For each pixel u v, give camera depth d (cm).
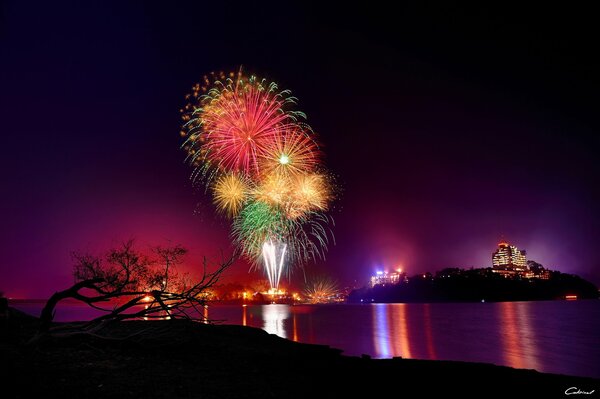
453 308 18838
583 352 4231
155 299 1598
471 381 1545
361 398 1202
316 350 2345
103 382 1074
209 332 2533
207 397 1042
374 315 12150
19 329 1541
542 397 1353
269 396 1112
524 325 8175
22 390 941
